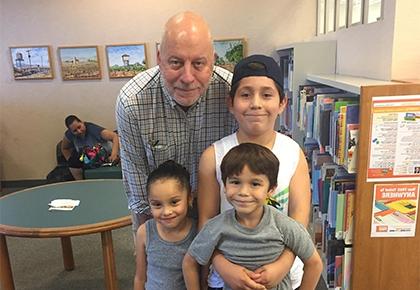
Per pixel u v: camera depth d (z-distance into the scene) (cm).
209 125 138
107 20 448
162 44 111
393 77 202
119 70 461
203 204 123
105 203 231
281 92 116
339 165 207
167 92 125
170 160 135
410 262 183
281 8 442
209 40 112
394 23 197
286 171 117
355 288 189
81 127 427
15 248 306
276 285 104
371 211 178
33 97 471
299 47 325
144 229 137
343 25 325
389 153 169
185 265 113
